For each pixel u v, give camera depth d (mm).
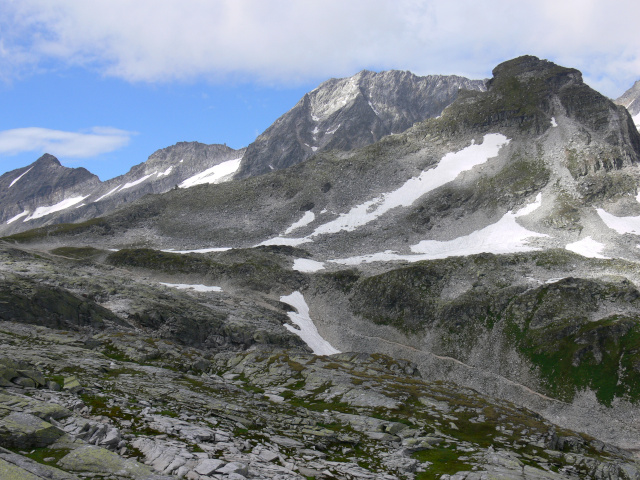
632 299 138500
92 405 42531
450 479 43500
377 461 46344
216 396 61031
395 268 176000
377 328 150500
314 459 42000
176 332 112500
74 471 26234
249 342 121125
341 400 72500
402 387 82750
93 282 125500
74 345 76562
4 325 80000
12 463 24109
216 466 31156
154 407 47312
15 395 37500
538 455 59906
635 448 96500
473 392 90250
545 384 118125
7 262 133500
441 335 140875
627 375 113625
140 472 27344
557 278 159875
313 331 151125
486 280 161250
